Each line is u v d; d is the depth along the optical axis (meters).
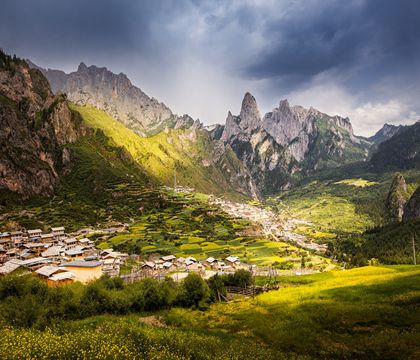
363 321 44.56
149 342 36.50
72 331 43.25
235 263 165.38
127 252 175.62
